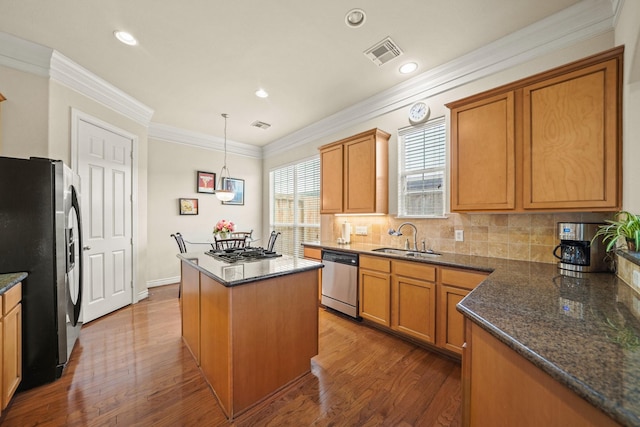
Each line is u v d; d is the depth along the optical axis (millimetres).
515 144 1963
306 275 1986
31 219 1782
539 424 725
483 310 1028
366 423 1498
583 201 1671
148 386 1813
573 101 1708
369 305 2721
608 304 1092
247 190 5496
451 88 2645
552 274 1674
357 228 3555
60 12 1938
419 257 2418
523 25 2090
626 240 1382
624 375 592
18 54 2283
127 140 3416
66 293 1931
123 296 3348
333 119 3941
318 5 1877
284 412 1585
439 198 2797
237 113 3873
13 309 1596
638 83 1445
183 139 4621
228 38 2230
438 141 2805
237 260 2178
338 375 1956
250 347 1621
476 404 1004
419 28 2115
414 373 1976
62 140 2582
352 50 2398
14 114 2285
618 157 1567
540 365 667
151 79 2910
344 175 3354
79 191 2367
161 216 4371
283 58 2520
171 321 2938
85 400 1669
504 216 2305
